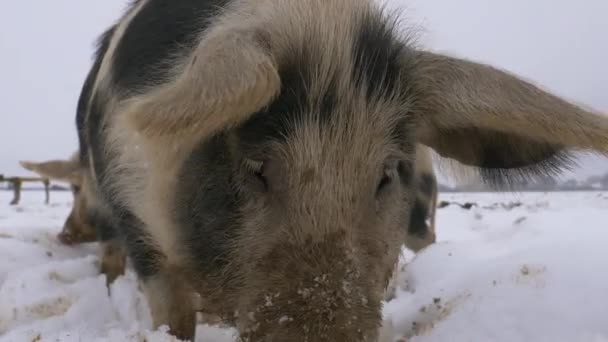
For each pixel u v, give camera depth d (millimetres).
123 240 988
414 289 1153
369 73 752
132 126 587
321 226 692
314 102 721
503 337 781
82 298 1021
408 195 825
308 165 709
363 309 664
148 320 1039
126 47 979
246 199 739
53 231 1746
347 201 708
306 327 641
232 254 750
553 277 844
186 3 910
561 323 772
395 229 790
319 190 705
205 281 808
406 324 972
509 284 865
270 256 701
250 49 630
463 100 730
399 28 839
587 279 818
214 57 611
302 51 736
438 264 1186
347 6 795
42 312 992
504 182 899
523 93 696
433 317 934
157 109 576
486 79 732
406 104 780
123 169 902
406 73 789
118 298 1064
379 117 745
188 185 787
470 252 1222
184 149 724
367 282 692
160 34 906
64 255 1510
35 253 1418
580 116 673
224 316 796
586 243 919
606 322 757
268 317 667
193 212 791
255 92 589
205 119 576
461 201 5328
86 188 1311
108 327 957
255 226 728
